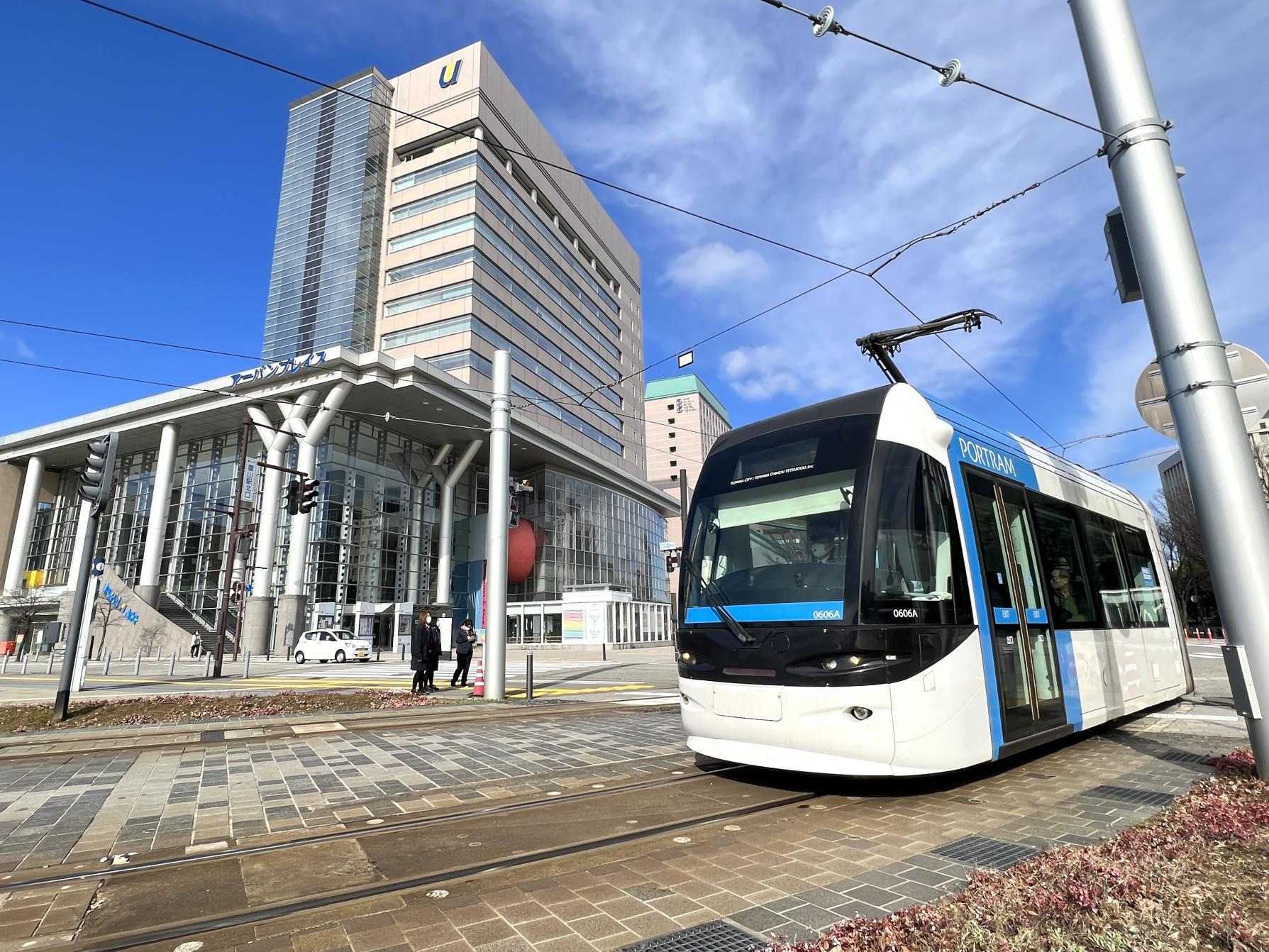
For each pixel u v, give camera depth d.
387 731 9.61
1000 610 6.21
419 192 53.19
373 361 41.06
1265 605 5.20
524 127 59.12
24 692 16.69
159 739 9.11
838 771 5.28
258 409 43.56
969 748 5.46
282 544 42.38
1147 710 10.13
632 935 3.21
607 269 74.19
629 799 5.79
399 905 3.65
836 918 3.33
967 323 7.93
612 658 34.06
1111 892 3.18
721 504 6.69
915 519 5.75
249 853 4.54
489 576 14.32
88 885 4.02
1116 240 6.32
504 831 4.95
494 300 52.16
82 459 55.78
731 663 5.89
